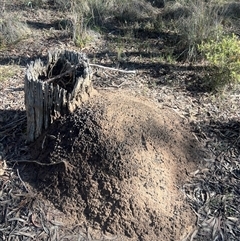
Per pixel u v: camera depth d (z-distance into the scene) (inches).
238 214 55.5
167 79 82.4
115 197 53.0
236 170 61.2
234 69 76.0
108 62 88.1
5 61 88.9
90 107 59.3
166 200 55.0
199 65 87.5
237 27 103.8
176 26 100.8
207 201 56.4
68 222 52.9
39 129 60.9
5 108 71.6
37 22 105.0
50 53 62.7
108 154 55.0
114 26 103.8
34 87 57.7
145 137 58.2
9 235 52.2
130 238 51.6
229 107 74.3
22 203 55.0
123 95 68.1
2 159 60.9
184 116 70.2
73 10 105.3
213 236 52.9
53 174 56.1
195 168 60.6
